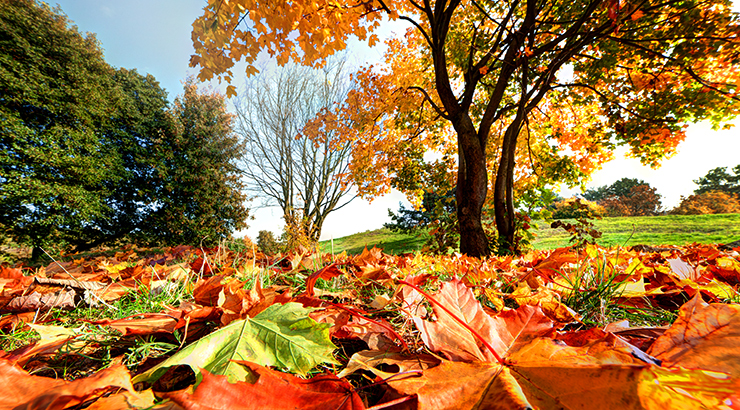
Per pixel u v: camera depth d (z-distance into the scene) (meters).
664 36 4.22
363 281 1.29
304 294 0.82
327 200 12.87
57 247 9.12
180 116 13.80
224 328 0.54
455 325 0.54
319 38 3.75
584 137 6.70
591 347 0.40
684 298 0.99
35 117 9.14
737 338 0.38
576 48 4.03
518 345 0.49
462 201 4.67
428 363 0.48
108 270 1.81
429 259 2.20
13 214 8.28
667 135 4.94
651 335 0.59
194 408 0.31
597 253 1.17
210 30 3.46
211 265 1.60
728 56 3.90
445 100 4.67
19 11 9.08
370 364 0.48
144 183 11.93
